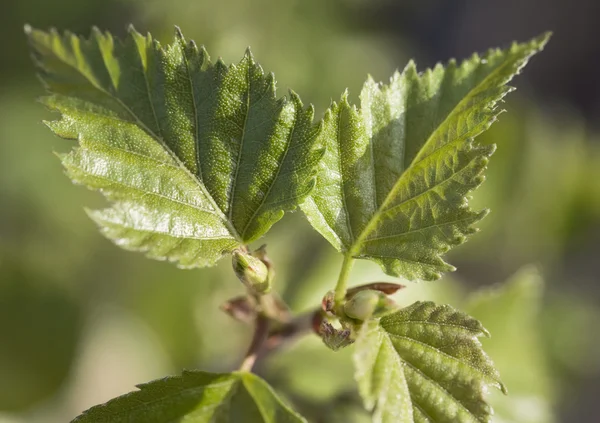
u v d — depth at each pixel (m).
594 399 0.44
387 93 0.20
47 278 0.32
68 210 0.34
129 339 0.37
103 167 0.20
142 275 0.33
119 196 0.20
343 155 0.20
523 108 0.35
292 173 0.20
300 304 0.26
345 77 0.37
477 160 0.20
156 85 0.20
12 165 0.34
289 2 0.35
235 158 0.20
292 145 0.20
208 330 0.31
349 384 0.24
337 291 0.20
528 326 0.25
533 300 0.25
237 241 0.20
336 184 0.20
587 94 0.56
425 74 0.20
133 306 0.32
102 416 0.19
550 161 0.35
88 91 0.20
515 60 0.20
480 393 0.19
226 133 0.20
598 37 0.55
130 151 0.20
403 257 0.20
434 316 0.20
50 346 0.32
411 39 0.53
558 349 0.40
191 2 0.33
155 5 0.34
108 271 0.34
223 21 0.33
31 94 0.35
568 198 0.36
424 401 0.19
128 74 0.20
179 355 0.31
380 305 0.19
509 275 0.36
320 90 0.36
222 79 0.20
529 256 0.36
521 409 0.24
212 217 0.20
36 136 0.35
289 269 0.29
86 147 0.20
